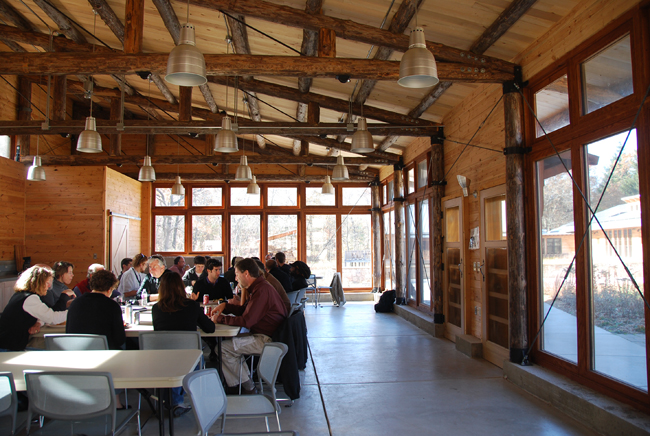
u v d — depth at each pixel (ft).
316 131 21.36
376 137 29.01
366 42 14.71
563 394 12.16
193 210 38.93
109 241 30.86
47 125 22.12
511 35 14.38
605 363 11.64
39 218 29.94
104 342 10.18
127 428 11.14
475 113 18.86
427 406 12.90
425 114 22.88
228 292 18.47
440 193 23.02
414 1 12.91
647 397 10.12
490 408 12.66
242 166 22.57
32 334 12.01
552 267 13.94
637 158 10.44
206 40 19.99
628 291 10.77
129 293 20.77
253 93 24.31
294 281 25.14
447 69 14.90
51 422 8.41
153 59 14.40
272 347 9.45
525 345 14.90
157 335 10.66
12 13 21.83
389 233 35.65
